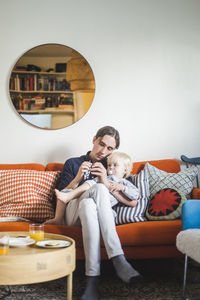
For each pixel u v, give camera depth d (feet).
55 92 10.42
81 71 10.51
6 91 10.32
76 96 10.48
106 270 8.04
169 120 10.71
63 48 10.47
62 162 10.41
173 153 10.69
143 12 10.71
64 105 10.43
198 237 5.62
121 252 6.48
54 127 10.39
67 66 10.47
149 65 10.71
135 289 6.82
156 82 10.71
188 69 10.78
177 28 10.78
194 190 8.49
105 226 6.66
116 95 10.61
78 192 7.62
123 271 6.23
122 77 10.64
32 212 8.21
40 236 6.07
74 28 10.53
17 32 10.37
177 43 10.78
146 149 10.63
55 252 5.22
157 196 8.13
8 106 10.31
